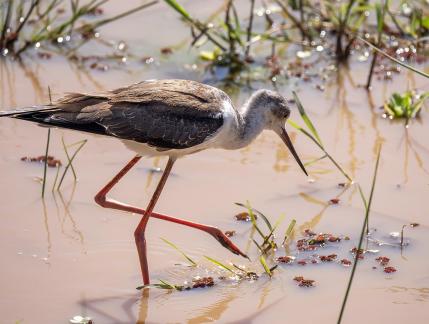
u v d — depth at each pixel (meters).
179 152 11.23
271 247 11.04
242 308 9.90
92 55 16.19
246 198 12.24
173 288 10.14
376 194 12.37
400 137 13.99
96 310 9.70
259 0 18.28
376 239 11.31
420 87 15.62
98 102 10.83
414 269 10.69
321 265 10.77
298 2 17.81
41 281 10.13
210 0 18.33
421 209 12.01
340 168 12.48
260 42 17.20
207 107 11.17
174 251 11.07
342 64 16.45
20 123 13.77
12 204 11.64
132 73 15.64
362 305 9.95
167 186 12.51
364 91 15.50
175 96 11.09
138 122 10.83
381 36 16.53
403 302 10.02
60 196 11.95
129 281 10.31
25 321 9.36
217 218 11.77
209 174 12.87
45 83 14.99
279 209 11.99
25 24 16.75
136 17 17.70
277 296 10.13
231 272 10.56
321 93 15.41
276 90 15.48
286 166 13.15
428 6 17.92
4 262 10.42
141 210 11.33
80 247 10.91
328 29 17.42
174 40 16.98
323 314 9.80
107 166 12.84
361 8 16.61
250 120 12.03
